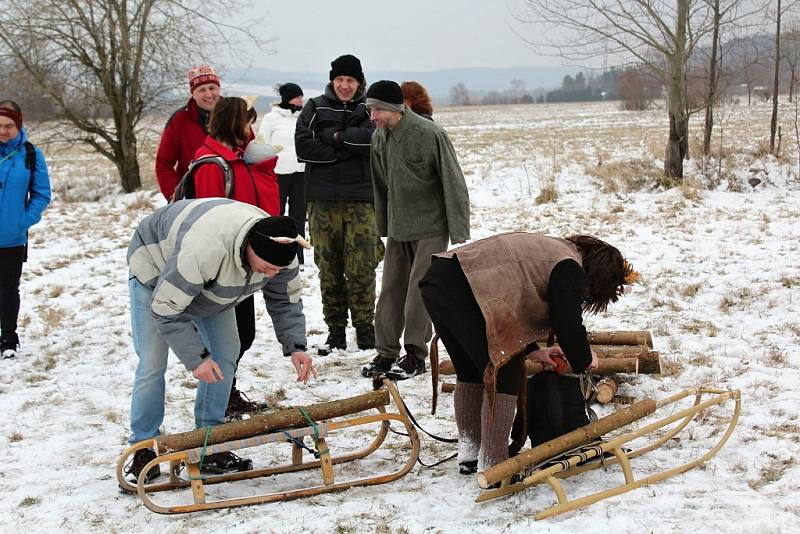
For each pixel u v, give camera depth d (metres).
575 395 4.20
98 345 7.14
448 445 4.72
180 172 5.74
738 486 3.88
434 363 4.29
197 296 3.93
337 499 4.02
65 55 17.66
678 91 13.53
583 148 21.67
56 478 4.41
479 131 33.00
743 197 12.70
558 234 10.95
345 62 6.41
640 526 3.47
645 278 8.25
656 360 5.52
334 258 6.70
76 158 26.20
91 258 11.16
